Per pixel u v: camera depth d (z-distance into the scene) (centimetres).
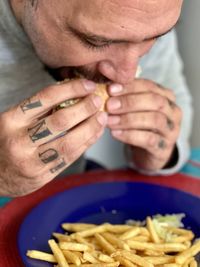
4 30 101
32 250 77
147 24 73
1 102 108
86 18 72
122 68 81
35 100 79
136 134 102
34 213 89
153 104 100
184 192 101
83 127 81
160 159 109
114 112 96
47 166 82
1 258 79
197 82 169
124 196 100
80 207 95
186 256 76
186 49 170
